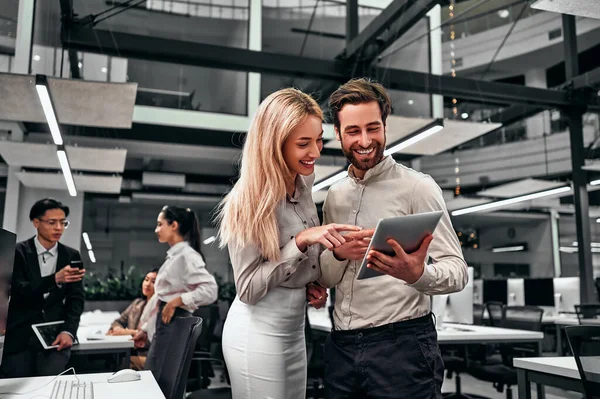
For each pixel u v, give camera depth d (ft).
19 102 14.39
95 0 27.48
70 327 9.69
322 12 33.58
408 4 16.78
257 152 4.85
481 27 49.03
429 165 50.72
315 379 11.80
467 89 21.01
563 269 46.75
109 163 19.79
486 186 47.39
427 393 4.76
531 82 49.65
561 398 16.12
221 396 9.16
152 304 11.50
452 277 4.55
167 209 11.42
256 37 31.60
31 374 9.05
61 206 9.93
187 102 27.71
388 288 4.97
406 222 3.97
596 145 29.91
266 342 4.91
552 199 40.50
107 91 13.21
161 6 30.86
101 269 39.75
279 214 5.00
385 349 4.86
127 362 10.56
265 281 4.76
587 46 41.98
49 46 20.07
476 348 15.01
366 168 5.17
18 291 9.18
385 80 19.88
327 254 5.21
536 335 11.80
